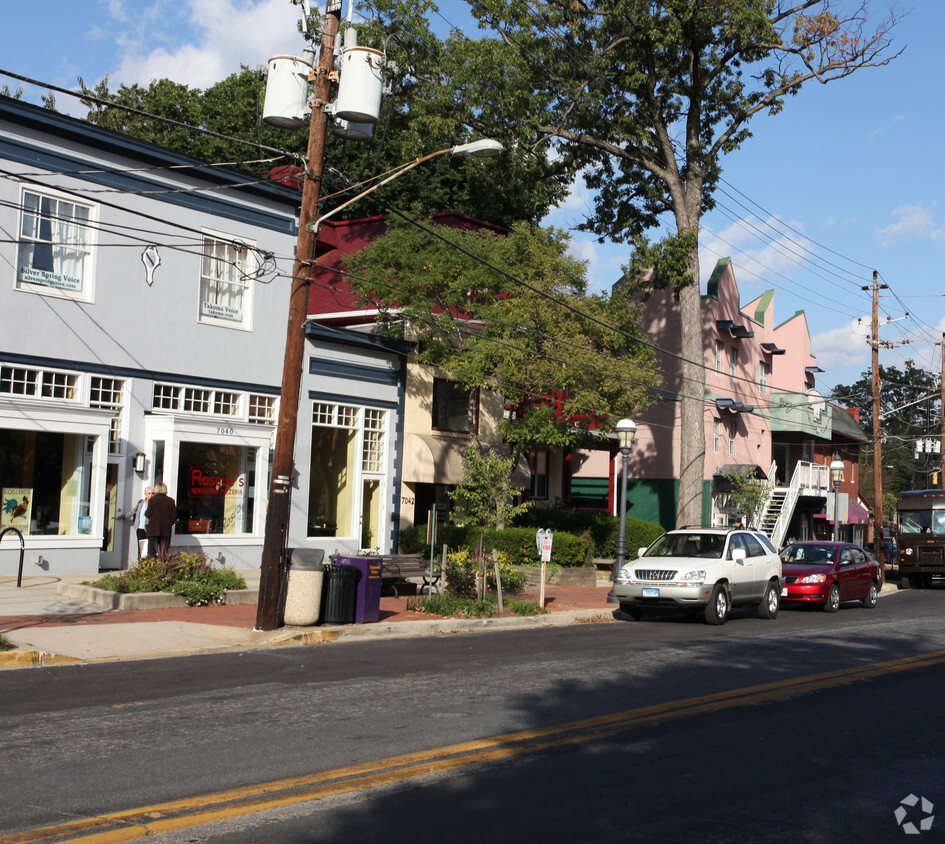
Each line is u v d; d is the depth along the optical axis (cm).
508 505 2591
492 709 923
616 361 2495
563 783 681
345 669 1148
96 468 1878
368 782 661
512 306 2398
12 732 780
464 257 2377
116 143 1933
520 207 3688
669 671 1205
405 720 861
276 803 608
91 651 1205
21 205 1805
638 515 4097
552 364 2411
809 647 1512
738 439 4372
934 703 1054
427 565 1967
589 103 2936
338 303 2809
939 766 773
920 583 3891
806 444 5078
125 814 576
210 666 1148
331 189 3225
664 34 2820
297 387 1441
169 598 1612
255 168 3831
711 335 4100
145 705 901
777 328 4900
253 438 2175
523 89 2739
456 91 2723
